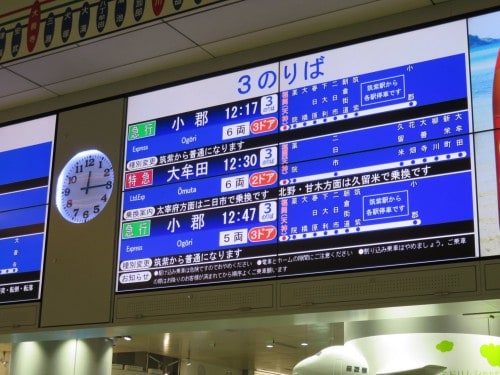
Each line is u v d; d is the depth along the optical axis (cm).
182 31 495
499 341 476
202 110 513
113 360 1507
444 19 443
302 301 438
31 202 568
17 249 561
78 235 537
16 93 587
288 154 471
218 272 471
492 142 411
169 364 1605
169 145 518
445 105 429
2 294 554
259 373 1833
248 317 456
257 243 464
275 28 484
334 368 514
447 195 414
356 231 434
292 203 459
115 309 502
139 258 504
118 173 532
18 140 593
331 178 452
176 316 477
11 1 552
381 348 505
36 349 724
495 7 430
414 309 418
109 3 511
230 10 468
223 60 516
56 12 533
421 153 428
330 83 470
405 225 420
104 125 553
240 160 487
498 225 396
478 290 391
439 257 406
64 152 566
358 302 421
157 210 507
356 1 450
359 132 451
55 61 540
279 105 484
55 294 533
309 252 445
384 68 454
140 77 550
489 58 424
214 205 487
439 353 485
